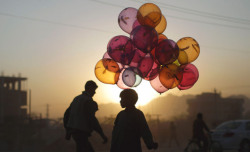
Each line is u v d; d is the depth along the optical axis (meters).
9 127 26.64
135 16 6.40
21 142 26.09
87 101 7.03
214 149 16.58
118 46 6.04
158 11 6.26
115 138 5.74
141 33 5.87
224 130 16.45
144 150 21.19
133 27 6.35
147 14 6.18
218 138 16.45
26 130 26.86
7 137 26.09
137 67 6.09
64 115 7.33
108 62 6.36
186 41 6.53
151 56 6.16
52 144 24.16
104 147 23.53
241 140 15.78
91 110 6.99
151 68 6.16
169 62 6.07
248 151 15.55
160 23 6.56
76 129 6.95
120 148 5.64
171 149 22.08
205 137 14.64
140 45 5.86
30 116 32.12
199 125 14.64
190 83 6.64
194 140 14.67
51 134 26.95
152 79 6.39
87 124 7.01
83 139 6.97
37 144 25.78
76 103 7.09
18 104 50.03
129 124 5.68
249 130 15.79
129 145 5.62
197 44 6.59
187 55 6.44
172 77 6.22
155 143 5.69
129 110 5.80
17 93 50.31
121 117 5.77
